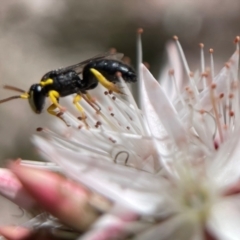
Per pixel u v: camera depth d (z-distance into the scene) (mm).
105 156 46
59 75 53
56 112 50
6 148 101
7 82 116
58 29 132
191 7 132
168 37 130
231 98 46
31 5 134
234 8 133
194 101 47
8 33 129
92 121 49
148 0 134
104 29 133
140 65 45
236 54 48
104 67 52
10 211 90
